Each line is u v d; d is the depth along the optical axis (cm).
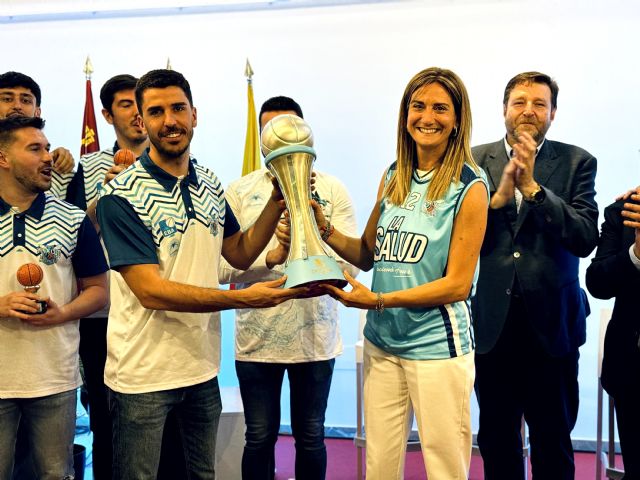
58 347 230
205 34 388
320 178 261
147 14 390
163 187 204
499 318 238
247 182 264
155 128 200
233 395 329
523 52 359
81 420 395
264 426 259
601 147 353
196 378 211
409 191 199
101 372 272
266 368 259
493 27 361
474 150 259
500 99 362
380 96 375
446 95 192
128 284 200
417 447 292
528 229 238
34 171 225
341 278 185
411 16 370
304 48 380
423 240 191
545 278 236
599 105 352
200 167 221
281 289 186
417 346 194
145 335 206
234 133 388
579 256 237
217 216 214
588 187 245
